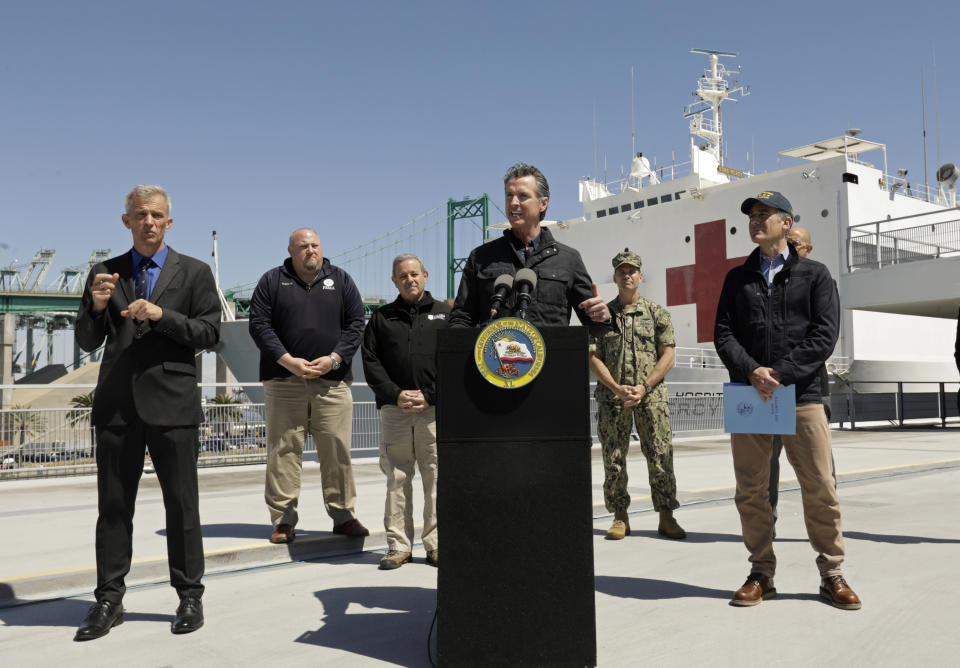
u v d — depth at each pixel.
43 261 56.31
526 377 2.12
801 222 19.95
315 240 3.92
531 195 2.59
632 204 25.41
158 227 2.67
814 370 2.75
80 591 3.34
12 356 55.34
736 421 2.82
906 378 19.77
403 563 3.75
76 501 5.86
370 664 2.28
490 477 2.11
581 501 2.12
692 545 4.09
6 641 2.57
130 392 2.63
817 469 2.83
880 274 17.47
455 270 58.16
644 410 4.31
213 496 6.00
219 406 8.46
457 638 2.09
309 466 8.83
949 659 2.24
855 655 2.28
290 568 3.70
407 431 3.77
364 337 3.86
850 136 20.84
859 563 3.53
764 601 2.89
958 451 9.91
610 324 2.58
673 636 2.48
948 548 3.88
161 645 2.49
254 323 3.94
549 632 2.09
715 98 25.83
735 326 2.95
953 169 23.23
